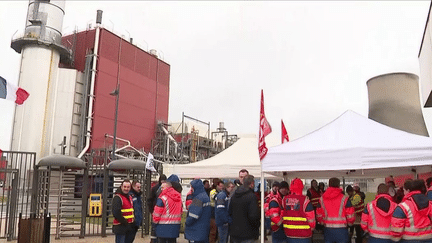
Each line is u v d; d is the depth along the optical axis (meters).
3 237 11.40
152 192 9.23
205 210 6.89
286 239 6.76
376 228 5.54
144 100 51.47
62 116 42.34
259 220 6.21
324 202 6.38
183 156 50.91
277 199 7.00
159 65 55.81
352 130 6.79
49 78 42.00
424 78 14.48
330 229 6.26
